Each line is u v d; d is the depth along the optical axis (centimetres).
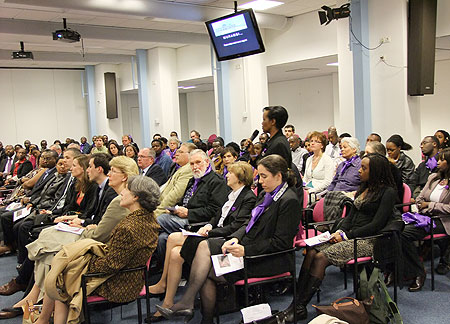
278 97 1402
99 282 262
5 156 997
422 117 1067
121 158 331
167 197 402
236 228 316
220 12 728
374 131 651
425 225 334
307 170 492
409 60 598
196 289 281
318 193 453
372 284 276
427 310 305
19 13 732
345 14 604
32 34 789
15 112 1425
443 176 360
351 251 294
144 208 272
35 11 721
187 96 1739
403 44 604
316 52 805
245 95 874
